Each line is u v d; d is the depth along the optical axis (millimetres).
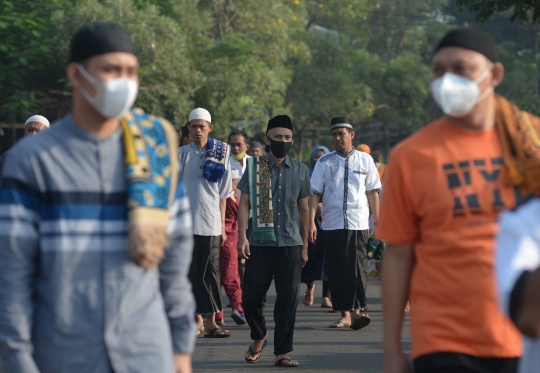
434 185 8844
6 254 7734
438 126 9172
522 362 6367
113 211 7992
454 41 8891
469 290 8570
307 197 20219
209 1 88812
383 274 9391
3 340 7734
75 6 67938
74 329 7816
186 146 23672
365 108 119750
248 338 24016
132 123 8266
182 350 8539
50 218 7875
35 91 66625
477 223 8688
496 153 8883
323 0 135125
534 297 5949
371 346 22531
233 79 77062
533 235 6270
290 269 19672
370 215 29109
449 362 8555
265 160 19969
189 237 8602
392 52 163250
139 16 69250
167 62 69875
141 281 8055
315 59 116625
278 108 91500
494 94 9164
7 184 7832
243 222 19938
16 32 66812
